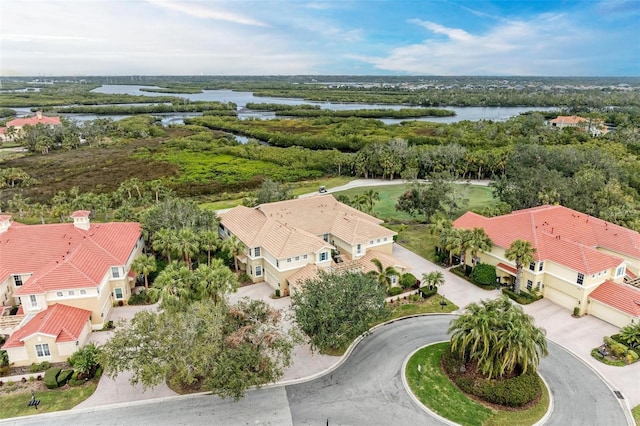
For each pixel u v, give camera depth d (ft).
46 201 312.09
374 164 390.01
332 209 219.82
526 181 251.60
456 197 279.28
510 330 113.70
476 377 120.67
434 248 223.10
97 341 142.41
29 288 140.56
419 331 149.79
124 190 310.04
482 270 180.86
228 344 112.98
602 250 188.14
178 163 435.53
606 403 115.14
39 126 549.13
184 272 140.56
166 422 107.65
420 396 117.39
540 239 177.17
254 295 175.73
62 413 110.63
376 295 134.21
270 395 117.91
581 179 242.17
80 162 437.58
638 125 545.44
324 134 576.20
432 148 413.59
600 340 144.05
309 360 133.69
